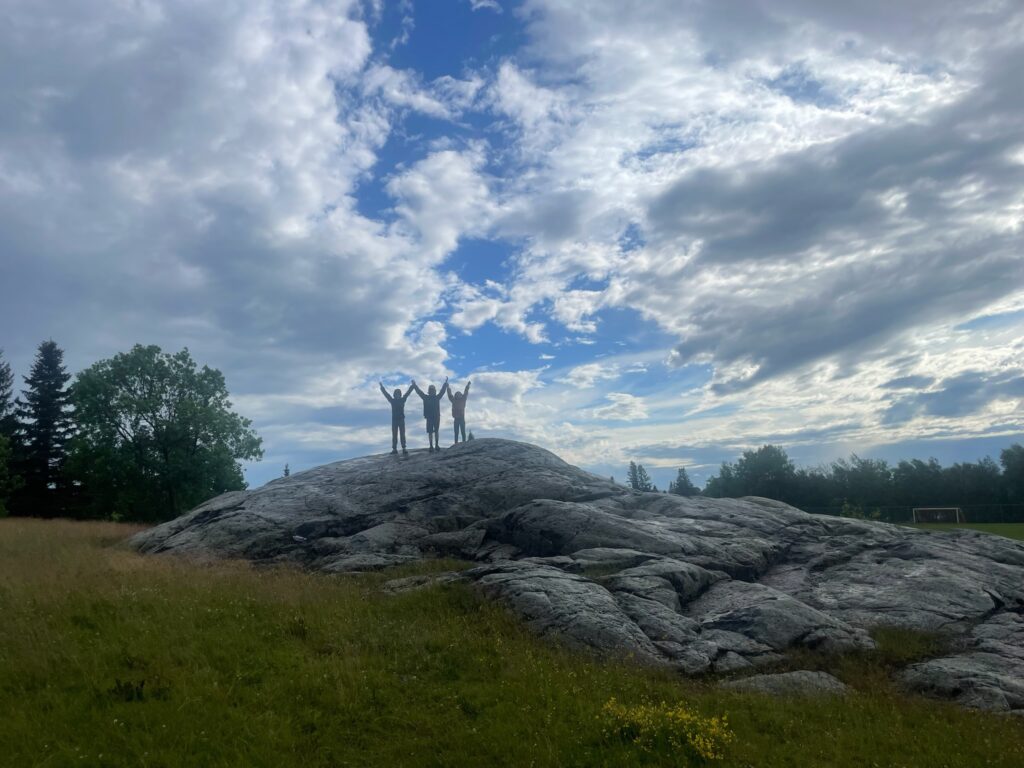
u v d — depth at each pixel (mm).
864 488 74312
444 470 27031
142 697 9453
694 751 8555
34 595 13797
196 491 45469
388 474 27250
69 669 10289
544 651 12258
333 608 14031
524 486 25312
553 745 8719
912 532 22156
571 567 16859
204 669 10383
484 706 10016
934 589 16688
